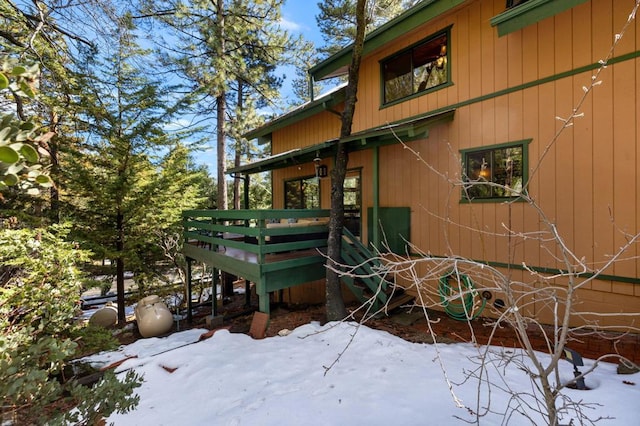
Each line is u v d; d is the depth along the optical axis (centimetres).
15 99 575
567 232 431
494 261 497
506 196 489
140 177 823
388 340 386
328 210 548
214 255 613
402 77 645
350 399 258
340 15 1490
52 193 713
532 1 399
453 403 243
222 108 1245
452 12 550
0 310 346
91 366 425
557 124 440
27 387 173
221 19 1094
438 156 571
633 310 385
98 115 755
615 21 394
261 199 1939
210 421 247
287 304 740
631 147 383
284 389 285
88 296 1161
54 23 693
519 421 218
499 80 495
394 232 621
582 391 250
